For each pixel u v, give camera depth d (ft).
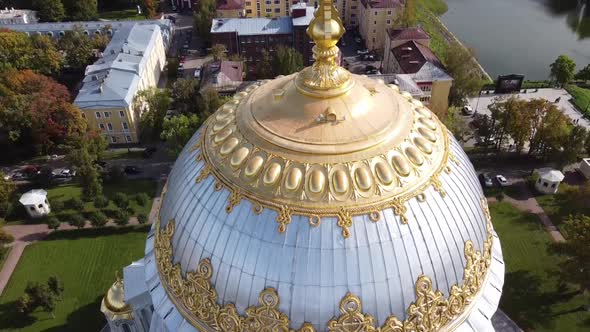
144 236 242.99
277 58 363.35
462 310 94.73
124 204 249.55
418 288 85.92
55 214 254.06
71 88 379.76
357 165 87.81
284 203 86.02
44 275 222.07
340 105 93.15
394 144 91.20
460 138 291.17
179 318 100.53
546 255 222.89
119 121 310.04
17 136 292.81
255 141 93.25
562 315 196.85
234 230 87.92
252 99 103.76
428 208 88.84
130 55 352.90
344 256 82.79
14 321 200.95
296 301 83.97
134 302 139.23
